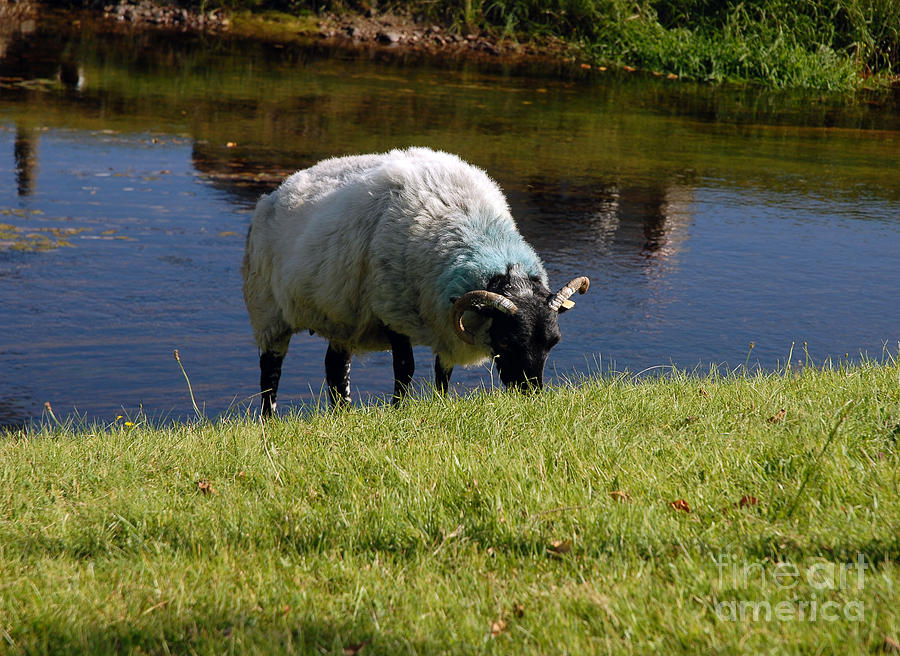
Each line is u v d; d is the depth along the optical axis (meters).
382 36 33.94
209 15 34.94
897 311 12.74
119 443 6.96
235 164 19.03
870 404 6.48
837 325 12.15
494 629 3.83
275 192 9.66
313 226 8.87
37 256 13.77
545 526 4.74
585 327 11.88
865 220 17.14
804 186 19.33
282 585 4.29
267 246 9.54
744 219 16.98
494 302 7.74
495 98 26.62
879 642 3.43
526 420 6.81
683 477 5.26
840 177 20.14
